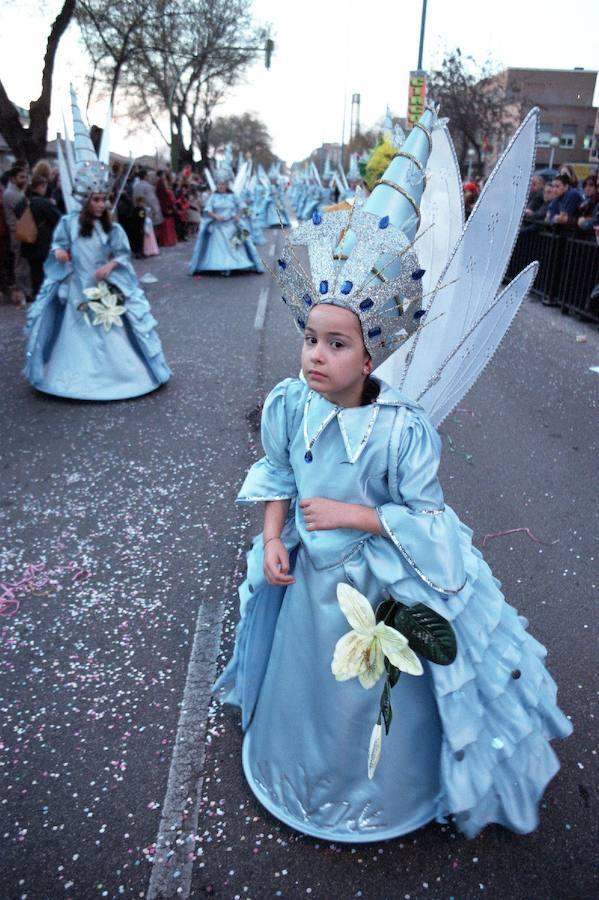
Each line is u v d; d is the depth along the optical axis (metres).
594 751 2.46
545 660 2.90
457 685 1.80
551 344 8.09
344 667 1.73
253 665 2.24
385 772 2.00
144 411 5.85
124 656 2.96
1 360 7.30
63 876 2.05
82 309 5.97
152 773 2.40
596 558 3.68
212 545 3.79
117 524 4.02
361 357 1.64
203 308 10.23
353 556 1.83
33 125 14.20
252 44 30.69
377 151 4.49
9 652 2.99
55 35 13.73
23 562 3.65
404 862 2.07
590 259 8.83
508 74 31.67
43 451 5.04
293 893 1.99
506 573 3.54
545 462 4.86
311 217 1.66
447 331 1.98
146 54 27.73
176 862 2.09
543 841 2.14
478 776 1.89
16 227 9.98
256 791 2.24
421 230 2.00
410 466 1.71
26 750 2.50
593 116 42.38
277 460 1.98
